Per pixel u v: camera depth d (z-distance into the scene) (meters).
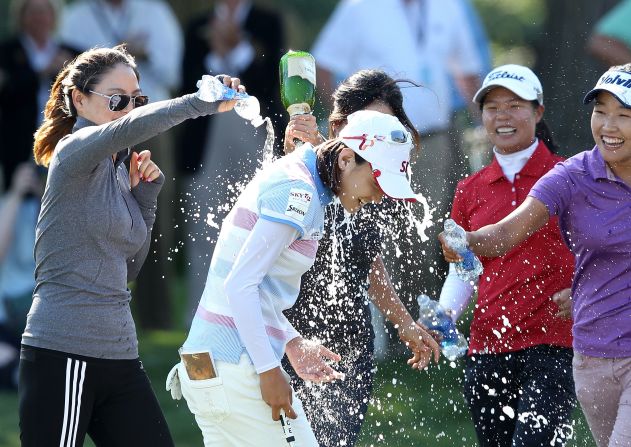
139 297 43.91
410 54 34.50
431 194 32.00
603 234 18.22
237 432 17.03
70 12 40.06
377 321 30.98
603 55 36.03
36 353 17.31
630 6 36.00
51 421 17.20
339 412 19.42
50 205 17.36
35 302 17.58
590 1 41.38
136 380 18.02
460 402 28.92
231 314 16.83
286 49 39.38
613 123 18.06
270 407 16.88
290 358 17.66
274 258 16.47
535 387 20.16
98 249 17.42
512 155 20.95
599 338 18.36
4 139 37.12
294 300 17.34
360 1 34.84
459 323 30.47
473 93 35.31
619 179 18.30
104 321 17.47
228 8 38.91
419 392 29.64
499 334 20.59
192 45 39.28
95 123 18.27
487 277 20.75
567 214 18.73
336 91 19.77
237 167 37.56
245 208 16.83
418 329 20.33
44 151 18.66
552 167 20.72
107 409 17.89
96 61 18.27
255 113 17.33
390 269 27.78
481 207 21.12
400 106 19.50
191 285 39.22
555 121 34.53
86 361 17.38
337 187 16.77
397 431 27.06
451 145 33.09
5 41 37.44
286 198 16.41
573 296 18.92
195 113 16.58
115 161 17.95
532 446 19.80
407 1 34.66
